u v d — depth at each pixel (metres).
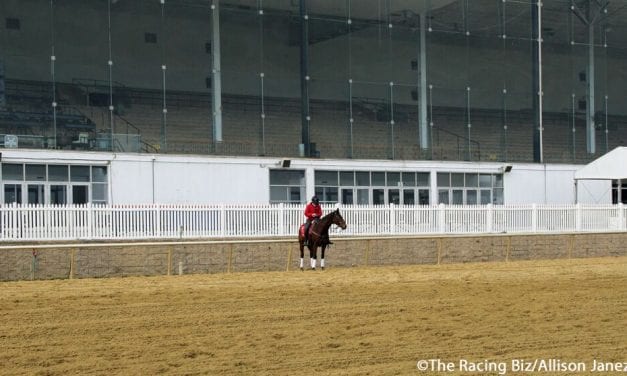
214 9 37.06
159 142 35.75
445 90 41.91
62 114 34.06
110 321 16.23
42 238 27.12
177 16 36.44
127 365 12.96
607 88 46.72
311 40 38.97
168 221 29.08
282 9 38.44
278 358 13.44
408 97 41.03
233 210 30.14
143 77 35.69
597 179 41.06
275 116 38.06
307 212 26.98
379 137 40.22
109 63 35.09
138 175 34.12
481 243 31.83
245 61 37.59
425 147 41.22
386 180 39.84
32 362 13.12
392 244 29.91
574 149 45.50
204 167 35.47
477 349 14.29
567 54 45.56
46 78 33.97
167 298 19.11
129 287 21.22
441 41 41.94
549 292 20.89
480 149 42.56
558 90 45.31
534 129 44.06
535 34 44.22
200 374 12.48
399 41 40.94
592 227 36.72
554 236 33.66
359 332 15.48
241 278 23.70
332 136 39.16
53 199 32.84
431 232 33.47
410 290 20.80
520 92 43.81
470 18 42.69
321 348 14.18
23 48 33.75
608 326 16.42
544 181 43.72
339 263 28.91
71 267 24.39
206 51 36.91
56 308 17.66
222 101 37.06
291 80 38.44
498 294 20.33
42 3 34.16
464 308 18.20
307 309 17.75
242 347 14.18
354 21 39.91
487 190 42.53
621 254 35.47
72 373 12.52
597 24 46.44
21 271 24.02
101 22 35.03
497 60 43.28
